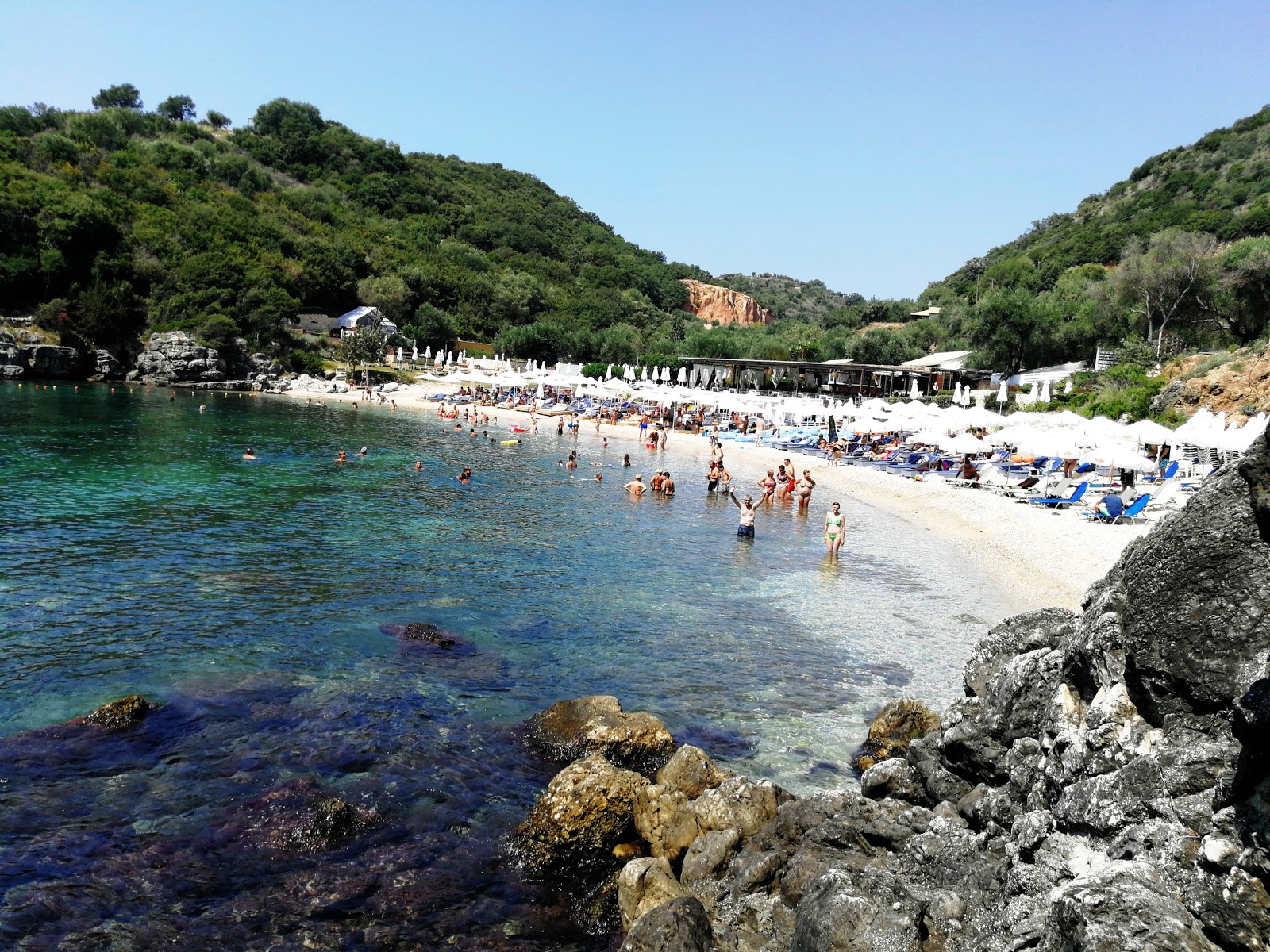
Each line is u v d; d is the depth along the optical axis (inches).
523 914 283.4
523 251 5885.8
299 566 710.5
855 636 608.4
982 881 243.3
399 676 482.9
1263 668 182.5
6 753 364.8
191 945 255.4
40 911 265.4
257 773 360.5
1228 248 2564.0
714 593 715.4
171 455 1333.7
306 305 4023.1
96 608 564.4
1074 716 266.2
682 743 418.9
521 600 658.2
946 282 5447.8
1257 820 171.6
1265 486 212.2
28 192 3110.2
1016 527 1021.8
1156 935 163.5
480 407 2792.8
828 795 315.3
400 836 321.7
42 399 2081.7
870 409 1866.4
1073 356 2669.8
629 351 4030.5
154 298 3230.8
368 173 5866.1
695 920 243.1
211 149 4933.6
